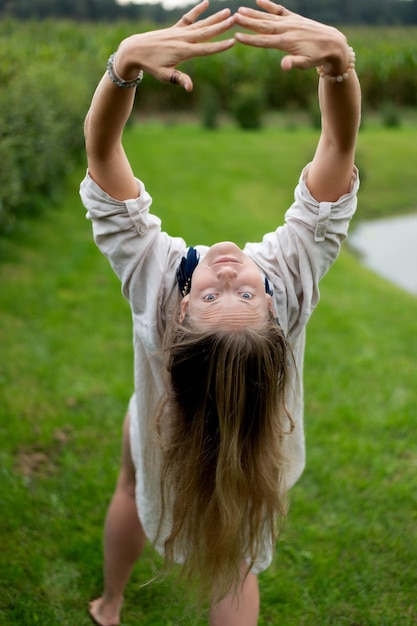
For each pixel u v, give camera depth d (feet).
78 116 37.11
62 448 11.53
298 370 5.98
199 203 33.60
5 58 25.80
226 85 70.59
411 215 40.81
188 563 5.68
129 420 6.69
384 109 67.36
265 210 35.32
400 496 10.44
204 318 4.91
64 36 67.82
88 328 17.08
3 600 8.36
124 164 5.18
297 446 6.27
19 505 9.89
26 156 24.61
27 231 24.98
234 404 4.86
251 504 5.28
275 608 8.41
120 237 5.29
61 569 8.88
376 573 8.94
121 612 8.27
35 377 14.06
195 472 5.21
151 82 69.00
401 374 15.12
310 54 4.39
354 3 85.40
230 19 4.38
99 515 9.86
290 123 65.26
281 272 5.43
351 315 19.33
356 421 12.76
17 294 19.01
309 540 9.43
